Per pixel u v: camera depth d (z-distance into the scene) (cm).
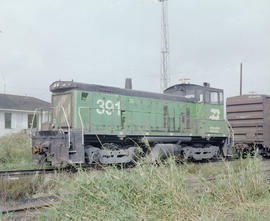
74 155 1030
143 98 1335
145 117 1323
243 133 1717
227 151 1620
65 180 707
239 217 486
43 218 504
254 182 635
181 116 1459
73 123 1112
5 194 666
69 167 1045
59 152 1018
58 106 1172
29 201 643
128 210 495
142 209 498
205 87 1538
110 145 1181
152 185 546
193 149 1462
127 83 1372
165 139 1334
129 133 1210
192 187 613
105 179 573
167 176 566
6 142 1678
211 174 919
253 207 524
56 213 496
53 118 1179
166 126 1392
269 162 1486
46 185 748
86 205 516
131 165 1146
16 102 2992
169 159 632
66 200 527
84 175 592
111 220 467
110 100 1223
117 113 1238
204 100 1523
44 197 673
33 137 1126
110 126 1210
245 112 1722
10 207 589
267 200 579
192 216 489
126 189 541
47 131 1087
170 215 493
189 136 1429
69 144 1002
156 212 493
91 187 551
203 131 1496
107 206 506
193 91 1519
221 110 1612
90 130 1126
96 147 1159
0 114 2716
